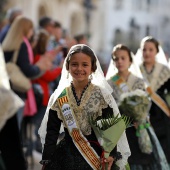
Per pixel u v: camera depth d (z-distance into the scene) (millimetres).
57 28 15328
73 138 7082
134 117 9414
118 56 10047
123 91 9969
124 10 83312
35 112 12609
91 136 7148
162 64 10930
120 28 82500
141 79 10109
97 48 77875
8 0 41062
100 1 79312
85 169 7012
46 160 6984
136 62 10258
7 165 7480
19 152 7414
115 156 7098
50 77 12953
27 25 12094
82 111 7102
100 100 7137
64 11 64562
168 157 10477
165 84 10828
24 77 11930
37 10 54062
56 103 7156
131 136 9523
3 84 6863
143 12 86875
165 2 88812
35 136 13711
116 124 7004
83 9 71312
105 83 7316
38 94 12727
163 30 89250
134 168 9516
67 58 7160
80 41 15055
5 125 7254
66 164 7023
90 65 7102
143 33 86750
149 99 9609
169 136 10547
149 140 9469
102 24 79562
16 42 11945
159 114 10602
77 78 7051
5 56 12008
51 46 14477
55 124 7156
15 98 6777
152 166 9586
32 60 12398
